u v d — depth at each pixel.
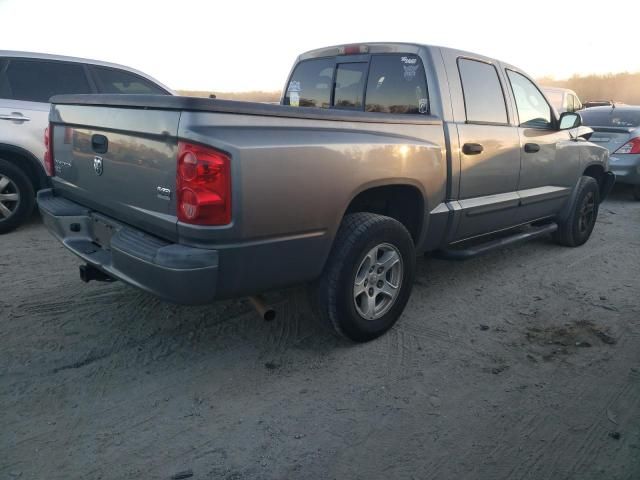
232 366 3.38
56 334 3.66
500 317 4.23
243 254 2.82
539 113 5.18
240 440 2.70
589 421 2.94
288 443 2.69
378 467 2.54
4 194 5.89
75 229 3.60
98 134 3.27
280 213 2.88
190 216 2.66
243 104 2.77
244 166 2.68
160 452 2.59
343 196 3.19
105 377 3.19
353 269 3.37
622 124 9.35
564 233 6.02
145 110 2.82
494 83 4.54
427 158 3.75
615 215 8.14
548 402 3.10
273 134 2.86
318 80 4.82
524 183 4.95
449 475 2.51
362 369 3.39
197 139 2.59
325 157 3.04
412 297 4.57
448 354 3.62
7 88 5.94
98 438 2.67
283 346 3.64
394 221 3.57
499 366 3.48
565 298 4.64
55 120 3.75
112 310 4.05
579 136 5.86
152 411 2.90
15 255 5.23
